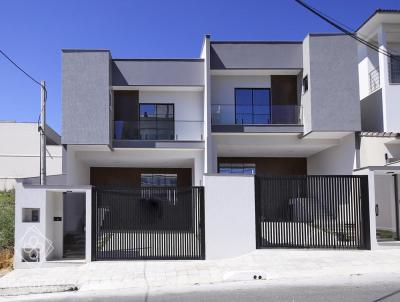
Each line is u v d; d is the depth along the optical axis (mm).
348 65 20016
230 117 21172
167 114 22609
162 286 10680
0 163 32719
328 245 13945
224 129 20922
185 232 13648
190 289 10141
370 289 9266
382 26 20672
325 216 14016
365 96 22594
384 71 20484
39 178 17266
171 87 21922
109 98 20688
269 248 13875
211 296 9188
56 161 30344
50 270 12625
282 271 11672
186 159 22562
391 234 16328
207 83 20891
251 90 22625
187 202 13758
